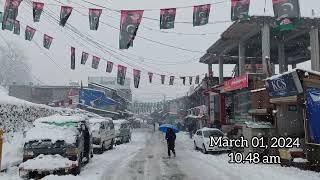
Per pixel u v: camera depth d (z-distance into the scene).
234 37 33.97
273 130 18.19
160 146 31.39
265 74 26.31
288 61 45.09
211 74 46.91
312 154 14.66
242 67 33.97
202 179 13.12
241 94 29.89
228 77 43.72
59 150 13.54
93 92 49.06
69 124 14.69
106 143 25.42
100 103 49.31
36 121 14.92
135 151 25.84
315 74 15.26
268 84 18.09
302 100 15.51
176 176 13.87
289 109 18.19
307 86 15.30
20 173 13.05
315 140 14.54
